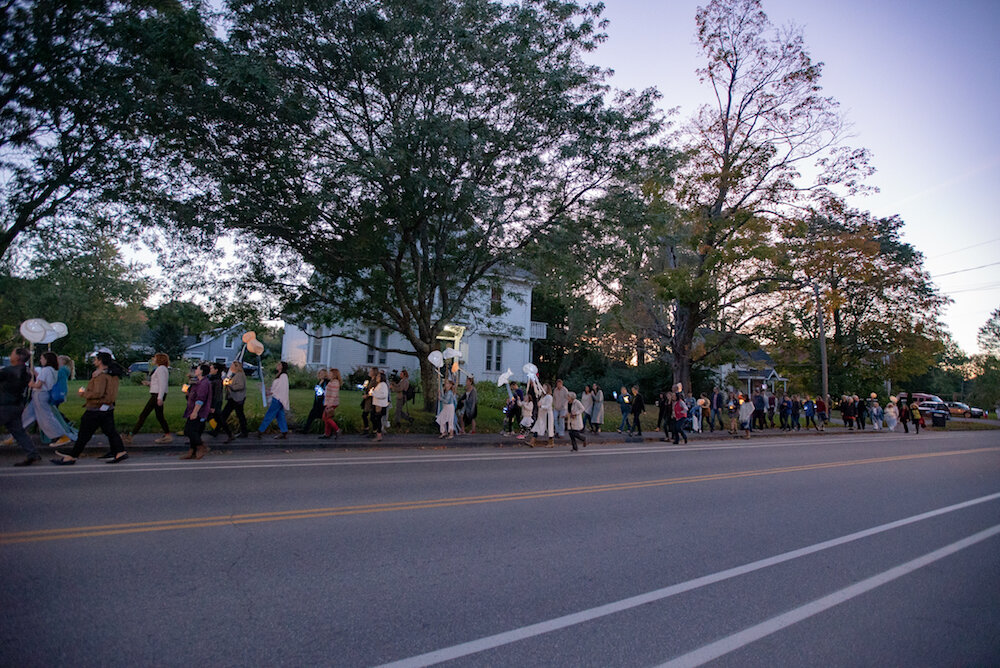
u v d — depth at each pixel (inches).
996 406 2536.9
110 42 445.4
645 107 589.0
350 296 674.8
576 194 616.1
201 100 464.1
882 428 1262.3
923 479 459.5
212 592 165.8
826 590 191.8
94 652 128.1
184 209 501.7
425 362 751.7
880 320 1541.6
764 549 236.7
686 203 1013.8
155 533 219.1
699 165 1013.2
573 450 591.5
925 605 182.4
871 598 186.7
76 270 976.9
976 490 412.8
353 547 214.1
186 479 328.2
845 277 1114.7
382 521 253.3
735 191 1008.2
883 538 263.3
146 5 465.7
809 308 1218.0
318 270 625.0
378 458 465.7
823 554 233.3
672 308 1155.3
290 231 561.9
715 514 297.6
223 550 203.3
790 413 1075.9
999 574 217.8
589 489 353.7
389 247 689.0
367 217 515.2
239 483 324.5
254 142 499.2
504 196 556.7
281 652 132.3
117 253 1099.9
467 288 718.5
